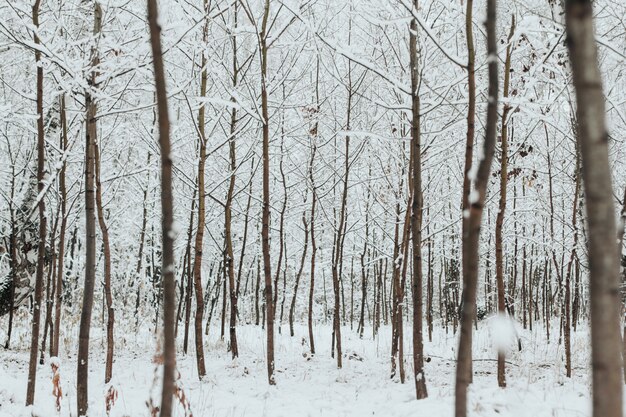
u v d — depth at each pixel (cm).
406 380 955
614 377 126
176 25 758
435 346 1580
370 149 1266
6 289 1189
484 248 2030
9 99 1094
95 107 708
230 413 737
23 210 1177
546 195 1492
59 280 1061
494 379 912
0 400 706
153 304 2181
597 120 129
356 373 1059
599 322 128
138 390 844
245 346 1424
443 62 931
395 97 1017
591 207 129
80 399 617
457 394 253
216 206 1742
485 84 814
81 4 843
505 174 786
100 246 2047
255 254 2342
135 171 950
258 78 1204
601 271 128
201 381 940
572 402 652
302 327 2161
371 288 3447
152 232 1980
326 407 772
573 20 133
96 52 711
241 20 1161
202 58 1031
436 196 1470
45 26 816
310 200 1919
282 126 1334
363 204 1709
